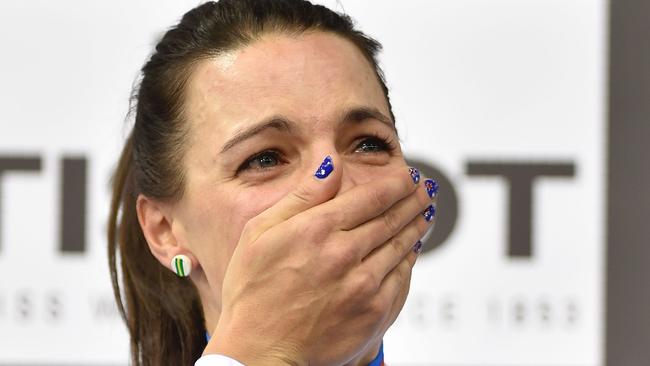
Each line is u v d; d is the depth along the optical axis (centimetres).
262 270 423
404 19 933
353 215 423
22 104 934
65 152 934
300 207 434
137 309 621
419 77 930
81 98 936
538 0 929
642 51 923
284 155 471
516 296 923
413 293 925
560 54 928
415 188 449
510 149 926
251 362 417
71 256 934
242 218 466
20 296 930
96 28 938
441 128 927
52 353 930
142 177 538
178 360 610
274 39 488
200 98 494
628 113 922
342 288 420
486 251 922
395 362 924
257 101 467
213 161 479
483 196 926
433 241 924
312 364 427
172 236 529
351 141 478
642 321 913
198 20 518
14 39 935
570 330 919
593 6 927
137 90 608
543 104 927
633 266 916
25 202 931
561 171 923
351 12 930
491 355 921
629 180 920
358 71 489
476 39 930
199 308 580
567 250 922
